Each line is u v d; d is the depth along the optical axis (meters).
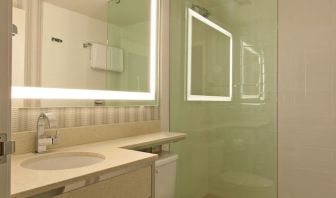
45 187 0.74
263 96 1.88
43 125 1.21
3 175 0.51
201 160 2.11
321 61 1.78
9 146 0.52
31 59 1.24
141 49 1.91
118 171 0.99
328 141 1.74
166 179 1.66
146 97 1.94
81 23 1.49
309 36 1.83
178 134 1.86
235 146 1.98
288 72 1.88
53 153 1.18
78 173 0.86
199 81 2.12
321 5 1.80
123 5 1.77
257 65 1.90
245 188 1.94
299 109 1.83
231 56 1.99
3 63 0.51
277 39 1.85
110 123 1.62
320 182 1.76
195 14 2.15
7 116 0.52
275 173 1.84
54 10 1.35
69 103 1.40
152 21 2.01
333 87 1.73
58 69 1.36
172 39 2.22
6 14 0.51
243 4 1.95
